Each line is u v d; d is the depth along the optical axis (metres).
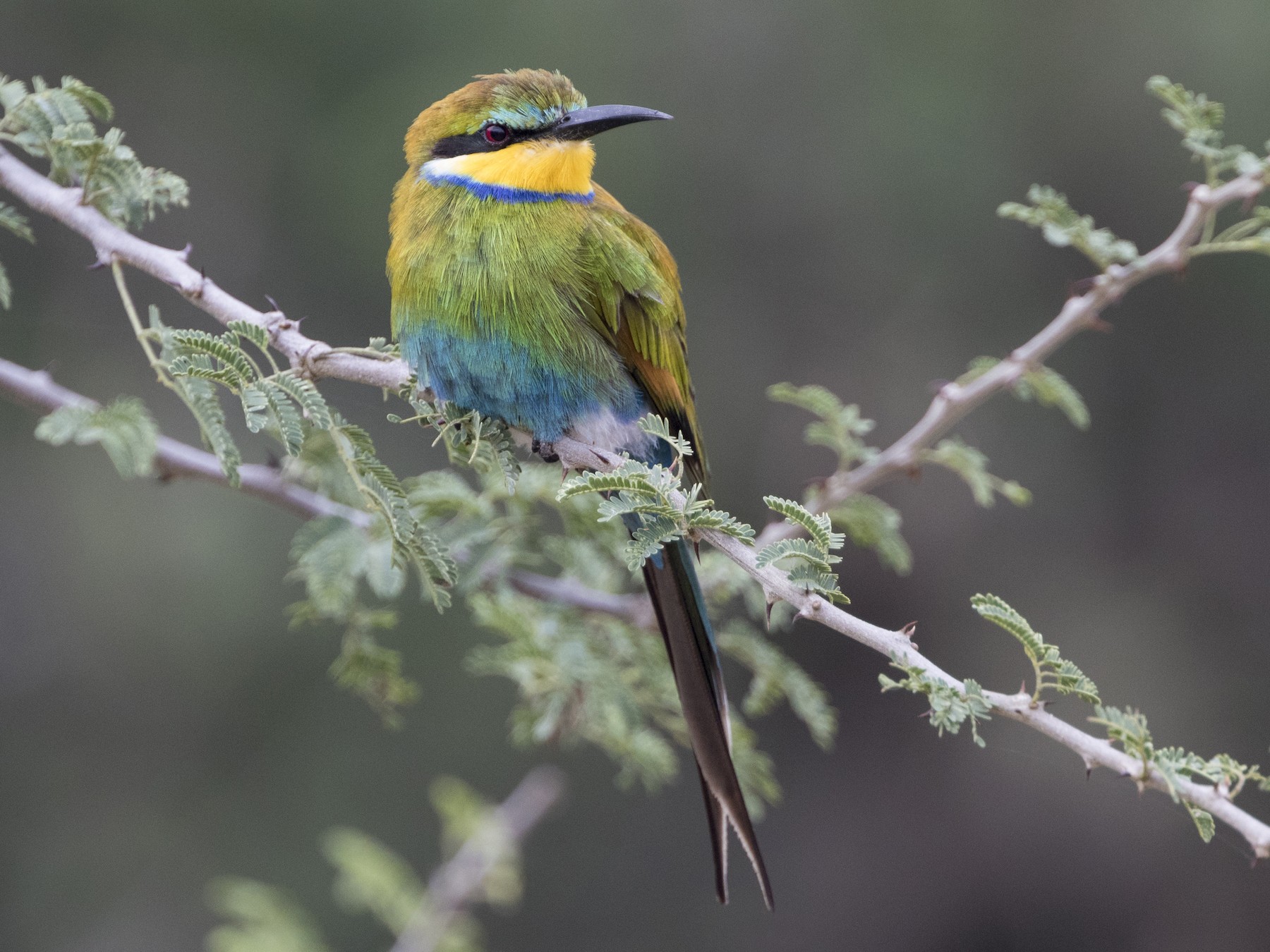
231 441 4.27
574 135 5.77
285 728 14.28
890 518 6.53
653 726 7.48
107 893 13.95
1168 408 16.33
